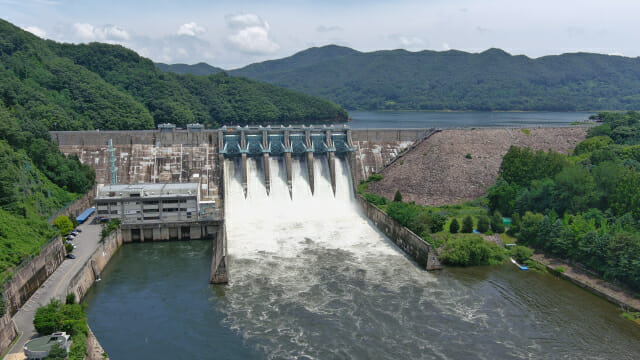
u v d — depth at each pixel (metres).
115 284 81.31
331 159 131.38
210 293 77.44
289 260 91.56
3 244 70.75
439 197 121.25
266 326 67.25
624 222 86.00
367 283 81.62
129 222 104.00
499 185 111.50
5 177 87.00
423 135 150.12
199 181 124.12
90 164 123.69
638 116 156.00
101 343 62.59
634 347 63.31
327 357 60.03
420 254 89.88
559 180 100.56
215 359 59.47
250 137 133.75
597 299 76.81
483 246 90.31
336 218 118.88
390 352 61.31
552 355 61.25
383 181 133.75
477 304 74.62
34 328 60.75
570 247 87.88
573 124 180.88
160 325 67.44
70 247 86.62
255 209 120.69
